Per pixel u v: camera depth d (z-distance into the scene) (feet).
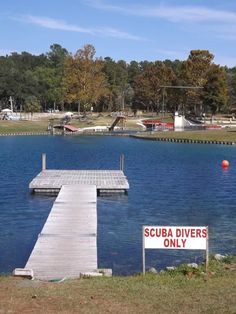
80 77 452.76
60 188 114.83
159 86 477.36
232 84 558.97
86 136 356.18
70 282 41.37
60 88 584.40
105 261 62.95
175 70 650.84
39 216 92.32
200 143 293.64
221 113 556.51
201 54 468.34
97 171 146.51
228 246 70.54
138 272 55.52
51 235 67.15
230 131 351.67
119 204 104.88
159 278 43.04
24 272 45.09
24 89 579.48
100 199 111.14
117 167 176.96
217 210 98.94
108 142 302.04
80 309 33.06
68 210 86.69
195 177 148.05
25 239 74.79
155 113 563.89
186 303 34.65
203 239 43.09
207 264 46.78
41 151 238.68
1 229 81.51
